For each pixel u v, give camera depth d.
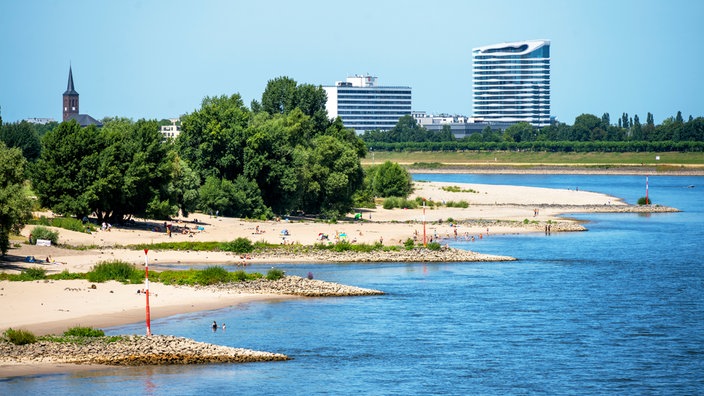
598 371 131.75
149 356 129.38
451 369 131.25
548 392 121.69
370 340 146.62
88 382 118.50
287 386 120.88
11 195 199.12
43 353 128.75
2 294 165.38
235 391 117.75
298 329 152.62
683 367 134.25
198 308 166.25
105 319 152.50
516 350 142.38
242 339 144.25
